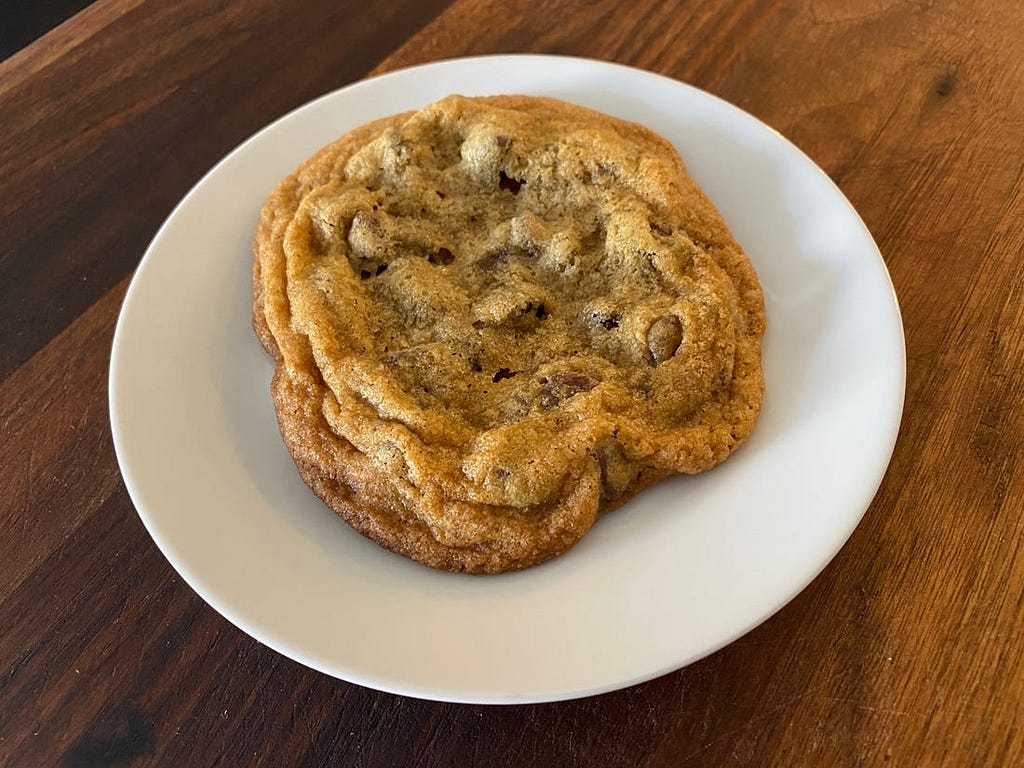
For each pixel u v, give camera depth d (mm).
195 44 261
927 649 151
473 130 200
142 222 224
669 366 168
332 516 163
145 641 162
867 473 154
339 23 264
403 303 181
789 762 143
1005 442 172
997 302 192
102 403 193
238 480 167
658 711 149
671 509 159
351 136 211
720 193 201
